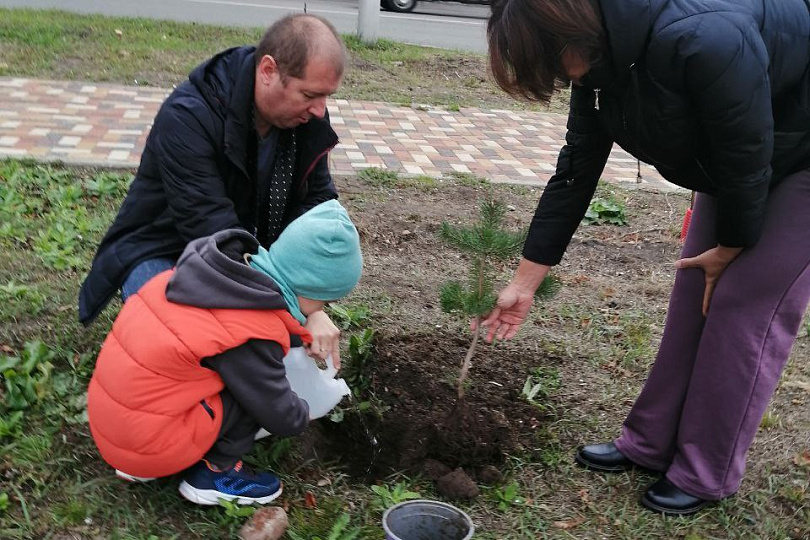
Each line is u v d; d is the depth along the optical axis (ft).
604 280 14.56
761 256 7.46
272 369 7.21
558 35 6.02
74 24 30.42
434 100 26.55
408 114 24.45
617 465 8.99
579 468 9.03
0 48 25.84
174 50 28.19
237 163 8.30
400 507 6.95
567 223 8.43
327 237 7.22
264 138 8.71
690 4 6.12
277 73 7.74
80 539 7.27
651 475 8.97
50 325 10.64
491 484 8.59
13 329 10.43
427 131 22.74
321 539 7.47
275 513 7.52
